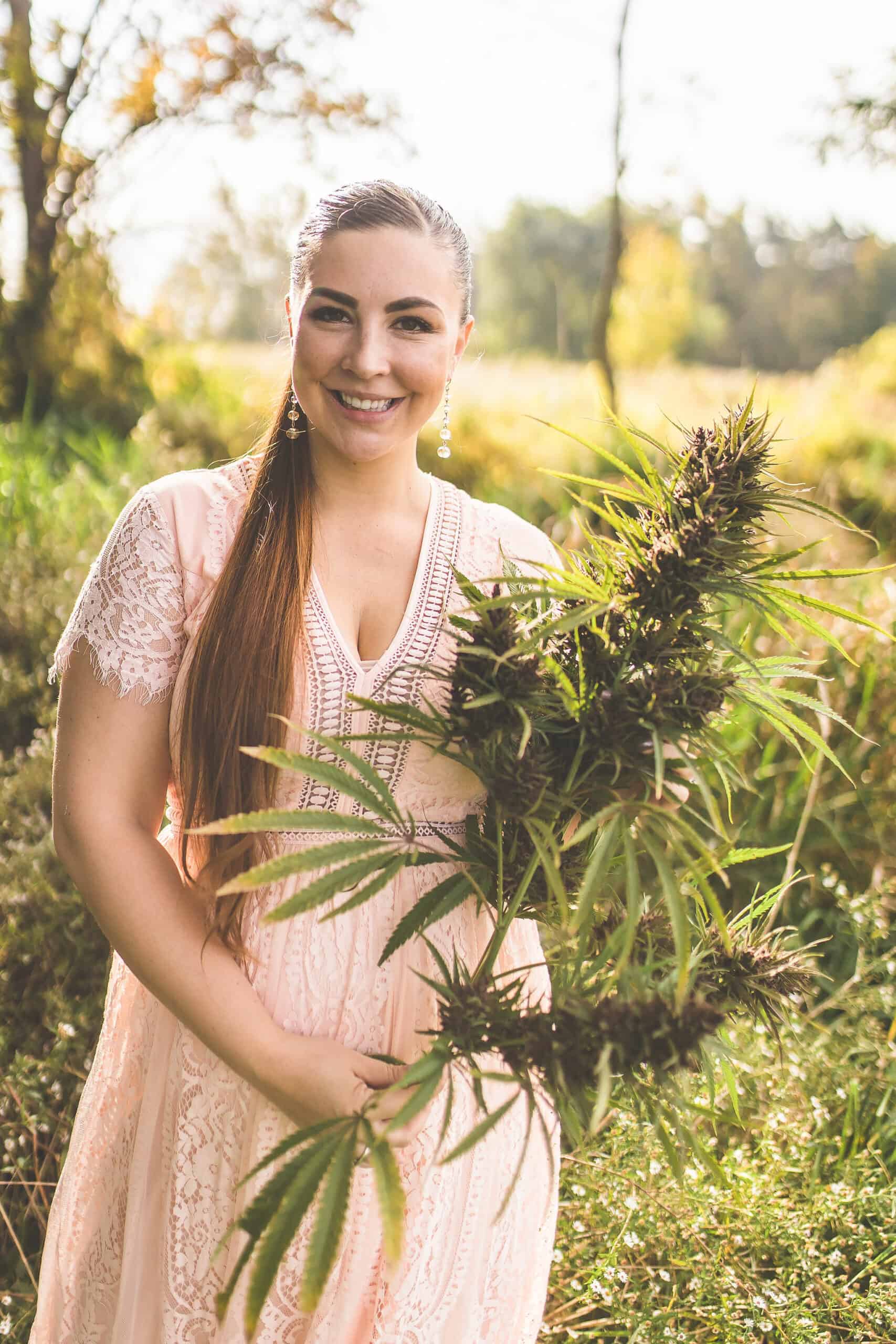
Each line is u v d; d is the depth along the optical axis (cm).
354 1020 133
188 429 812
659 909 126
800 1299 182
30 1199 198
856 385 1255
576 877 125
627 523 121
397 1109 121
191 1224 133
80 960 231
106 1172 143
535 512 571
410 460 139
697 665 119
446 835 138
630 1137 193
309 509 130
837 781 309
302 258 129
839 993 236
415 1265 134
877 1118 222
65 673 129
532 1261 151
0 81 861
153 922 123
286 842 131
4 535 462
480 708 114
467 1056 103
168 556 128
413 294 124
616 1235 191
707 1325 180
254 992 126
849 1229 195
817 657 317
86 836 124
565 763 119
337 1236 90
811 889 286
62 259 906
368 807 111
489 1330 146
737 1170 195
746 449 115
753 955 122
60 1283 149
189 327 1302
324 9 878
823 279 4766
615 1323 184
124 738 126
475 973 116
